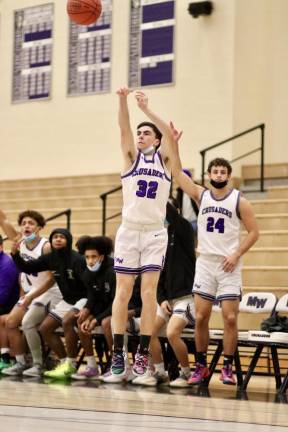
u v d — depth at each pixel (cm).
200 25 1966
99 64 2105
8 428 598
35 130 2189
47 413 696
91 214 1830
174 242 1072
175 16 2005
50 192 2028
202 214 1020
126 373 1053
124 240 938
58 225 1805
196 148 1953
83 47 2130
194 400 859
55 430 590
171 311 1062
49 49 2178
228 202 1009
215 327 1356
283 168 1847
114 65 2083
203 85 1955
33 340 1171
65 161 2141
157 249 932
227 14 1931
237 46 1923
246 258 1494
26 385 979
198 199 1032
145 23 2045
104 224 1628
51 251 1167
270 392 991
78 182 2064
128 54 2066
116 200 1866
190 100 1969
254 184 1884
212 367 1062
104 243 1104
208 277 1010
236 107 1914
